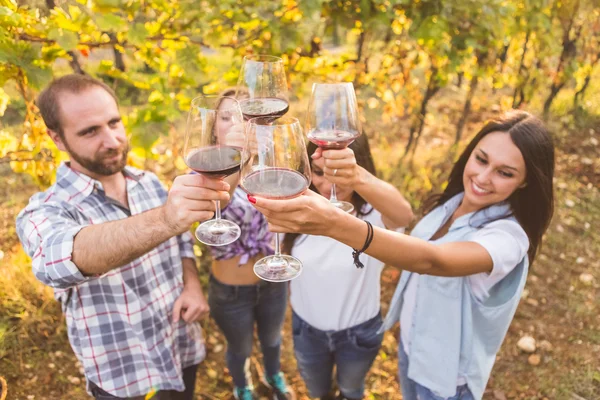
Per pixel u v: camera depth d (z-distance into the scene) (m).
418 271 1.58
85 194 1.94
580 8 4.96
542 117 6.41
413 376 2.12
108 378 2.01
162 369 2.09
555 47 4.35
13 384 3.12
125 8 2.63
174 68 3.07
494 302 1.89
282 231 1.34
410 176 5.14
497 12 3.50
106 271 1.63
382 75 4.17
